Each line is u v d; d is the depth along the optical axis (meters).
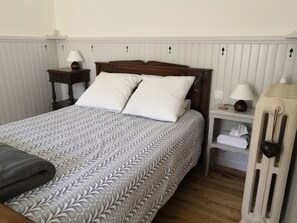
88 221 0.98
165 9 2.52
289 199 1.52
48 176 1.16
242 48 2.22
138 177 1.29
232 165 2.53
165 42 2.59
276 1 2.00
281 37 2.02
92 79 3.31
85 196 1.07
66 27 3.30
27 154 1.26
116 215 1.11
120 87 2.45
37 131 1.86
